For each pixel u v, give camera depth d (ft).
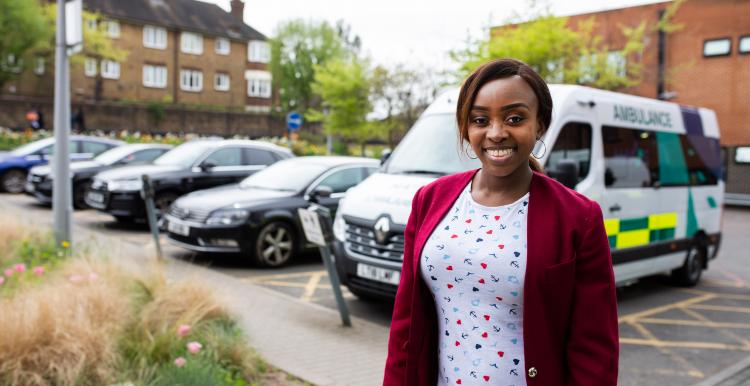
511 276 5.67
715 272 35.50
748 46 81.10
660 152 27.66
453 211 6.22
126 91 159.63
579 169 22.68
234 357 15.49
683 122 30.01
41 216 43.62
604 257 5.70
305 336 18.95
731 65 82.38
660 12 80.89
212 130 151.23
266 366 15.89
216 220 29.27
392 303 24.36
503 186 6.01
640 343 21.02
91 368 13.32
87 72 150.00
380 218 21.03
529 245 5.65
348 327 20.18
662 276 32.89
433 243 6.12
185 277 19.99
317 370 15.94
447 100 24.71
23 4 117.60
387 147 101.04
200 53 174.09
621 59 69.10
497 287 5.74
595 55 66.03
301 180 32.60
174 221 30.42
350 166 34.27
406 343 6.45
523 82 5.83
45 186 47.70
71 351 13.15
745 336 21.95
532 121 5.82
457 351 6.04
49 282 18.70
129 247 33.76
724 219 65.36
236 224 29.30
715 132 33.12
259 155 43.24
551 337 5.63
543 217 5.73
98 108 133.59
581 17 90.17
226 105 180.24
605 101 24.47
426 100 81.30
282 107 181.47
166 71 167.22
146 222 39.45
